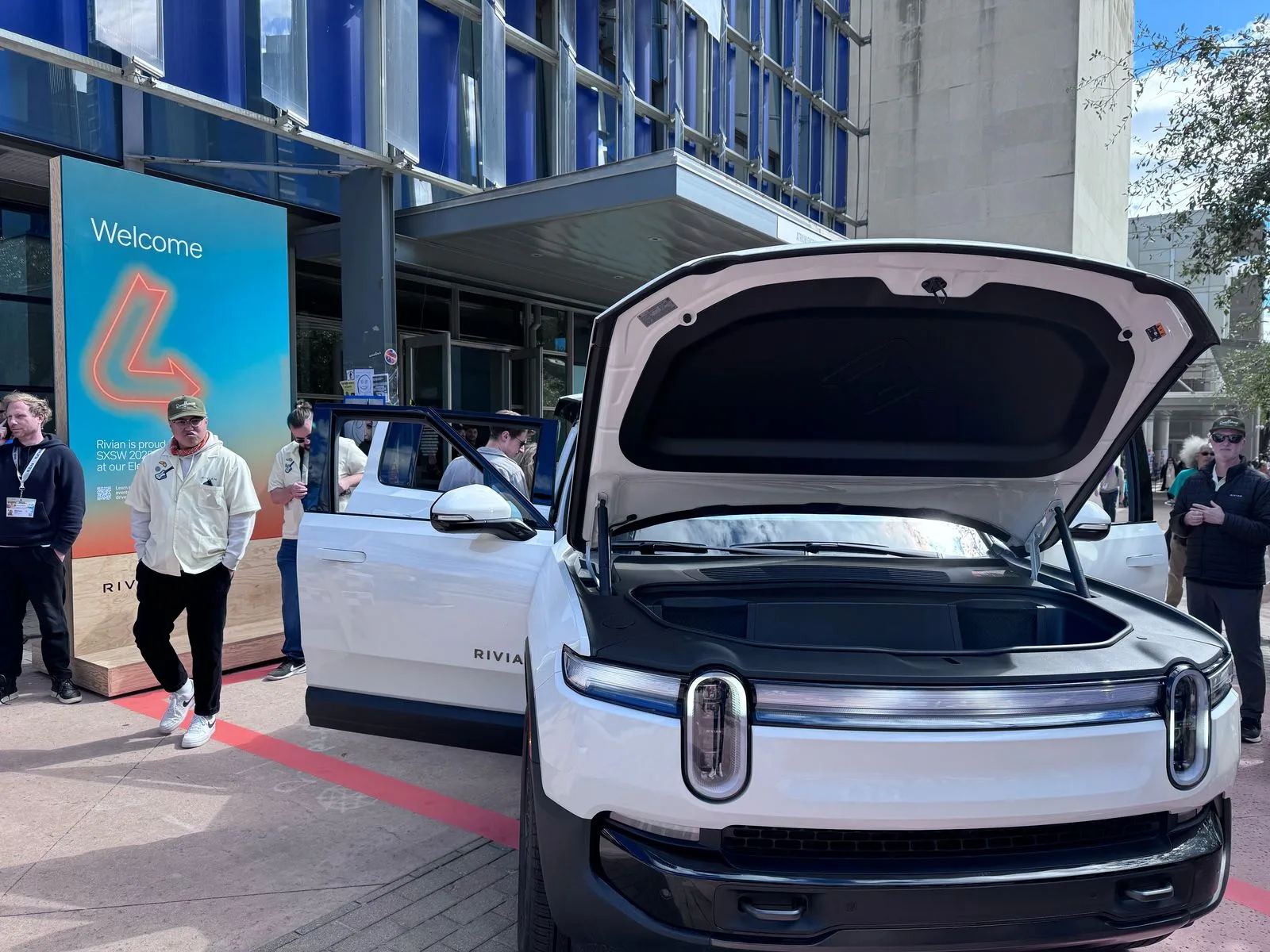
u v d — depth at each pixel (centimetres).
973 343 236
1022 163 1839
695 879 177
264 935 261
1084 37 1809
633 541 312
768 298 216
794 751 178
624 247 916
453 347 1175
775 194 1484
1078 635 254
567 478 348
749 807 178
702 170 751
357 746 423
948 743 178
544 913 215
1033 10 1808
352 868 303
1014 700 183
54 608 484
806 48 1566
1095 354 238
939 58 1917
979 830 185
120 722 454
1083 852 187
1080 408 255
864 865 181
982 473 273
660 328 215
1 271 756
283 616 539
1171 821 196
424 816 346
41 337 785
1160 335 228
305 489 517
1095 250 2002
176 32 673
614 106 1141
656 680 186
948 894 177
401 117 814
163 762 399
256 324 617
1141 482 422
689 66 1224
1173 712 191
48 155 703
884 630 274
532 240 886
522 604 321
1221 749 198
